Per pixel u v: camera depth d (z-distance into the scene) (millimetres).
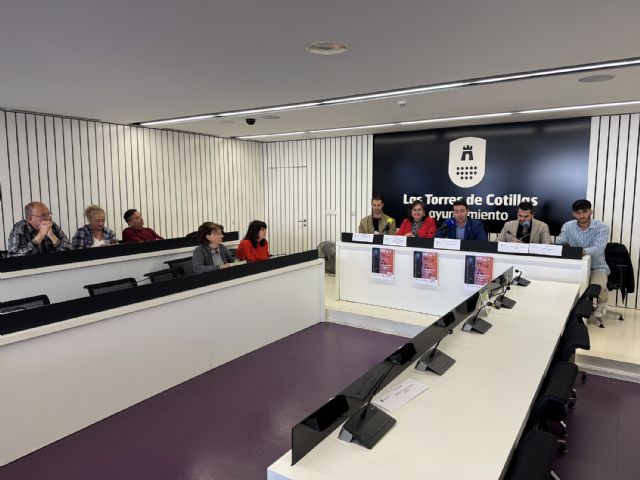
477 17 2762
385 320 5398
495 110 5941
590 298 3848
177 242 6016
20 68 3863
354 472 1556
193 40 3178
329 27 2947
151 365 3674
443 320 2748
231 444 3059
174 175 8172
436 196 7855
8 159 6008
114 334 3373
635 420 3480
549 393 2096
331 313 5805
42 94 4945
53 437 3043
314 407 3568
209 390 3834
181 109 5895
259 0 2492
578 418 3508
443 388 2199
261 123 7145
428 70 4004
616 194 6402
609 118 6352
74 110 5961
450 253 5363
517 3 2547
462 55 3562
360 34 3082
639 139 6180
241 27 2926
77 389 3160
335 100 5348
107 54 3488
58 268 4750
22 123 6121
